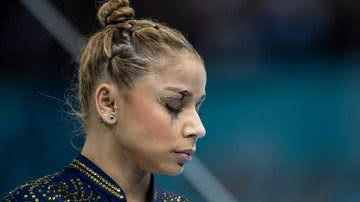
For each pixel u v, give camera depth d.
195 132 4.50
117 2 4.80
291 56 17.02
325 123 15.07
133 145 4.52
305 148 14.21
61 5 12.24
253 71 16.59
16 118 12.68
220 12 16.64
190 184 9.43
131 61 4.51
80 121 5.06
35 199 4.52
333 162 13.89
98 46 4.67
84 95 4.73
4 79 13.42
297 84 16.38
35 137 12.16
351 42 17.61
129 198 4.73
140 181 4.76
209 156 13.83
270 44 17.02
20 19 13.45
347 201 13.31
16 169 11.75
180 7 16.14
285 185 13.35
